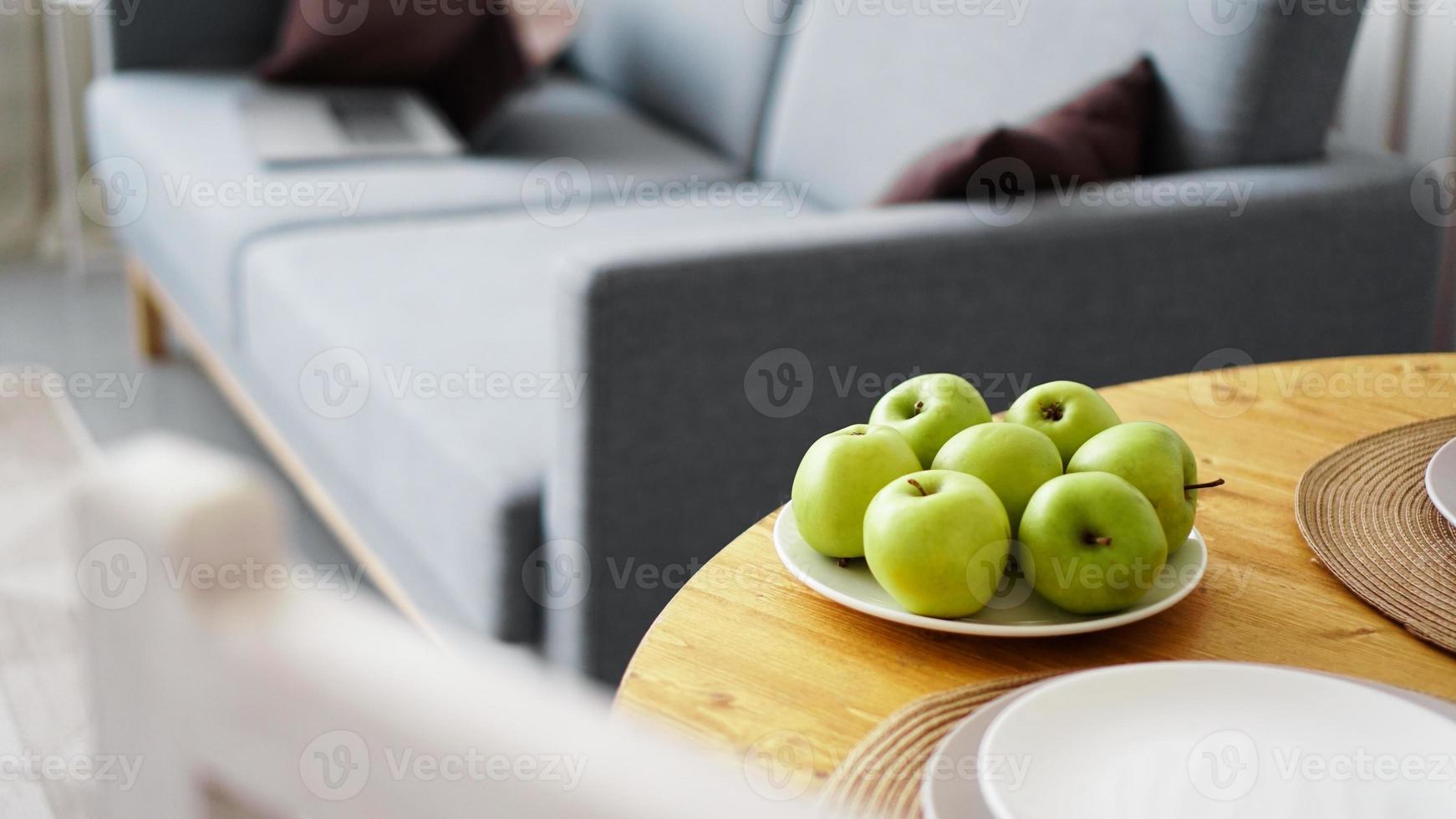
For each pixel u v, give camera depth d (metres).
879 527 0.61
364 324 1.60
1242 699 0.50
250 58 2.81
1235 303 1.51
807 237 1.31
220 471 0.16
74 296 3.14
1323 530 0.71
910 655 0.60
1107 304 1.45
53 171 3.46
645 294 1.22
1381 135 2.00
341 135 2.29
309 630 0.17
